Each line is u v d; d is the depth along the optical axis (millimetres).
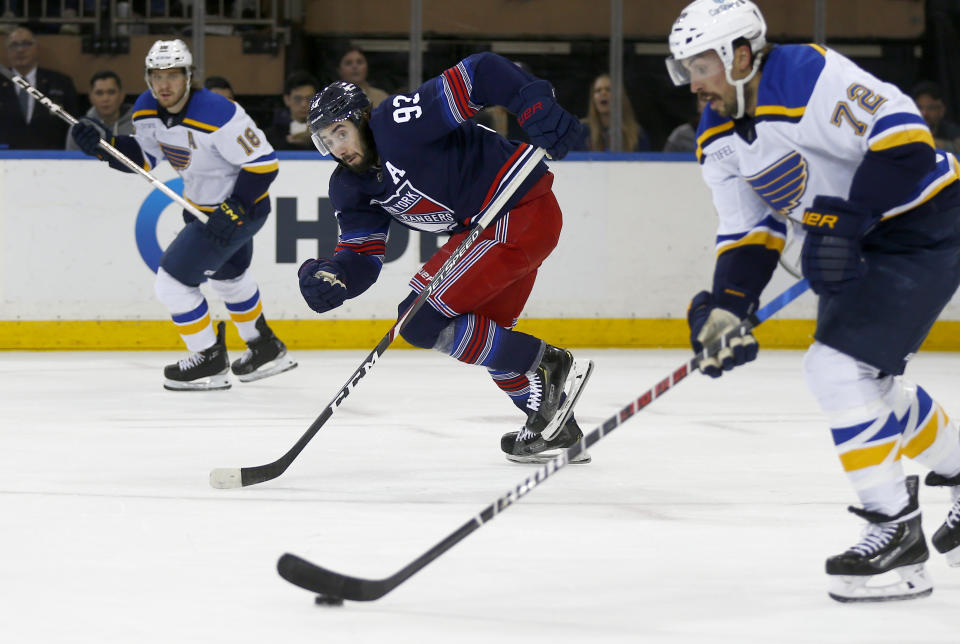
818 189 9234
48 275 28234
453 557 9891
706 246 29406
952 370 25031
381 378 23516
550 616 8312
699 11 8898
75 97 29359
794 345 29281
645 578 9281
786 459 14727
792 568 9586
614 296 29266
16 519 11242
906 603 8688
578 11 30109
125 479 13297
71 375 23703
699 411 19047
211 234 20422
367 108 12961
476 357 13836
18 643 7648
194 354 21531
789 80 8820
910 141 8500
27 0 29047
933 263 9031
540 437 14320
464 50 30203
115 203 28250
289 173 28578
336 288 12625
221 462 14430
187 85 20219
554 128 12852
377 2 29781
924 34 30719
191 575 9297
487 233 13688
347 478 13430
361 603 8586
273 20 29641
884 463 8828
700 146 9789
